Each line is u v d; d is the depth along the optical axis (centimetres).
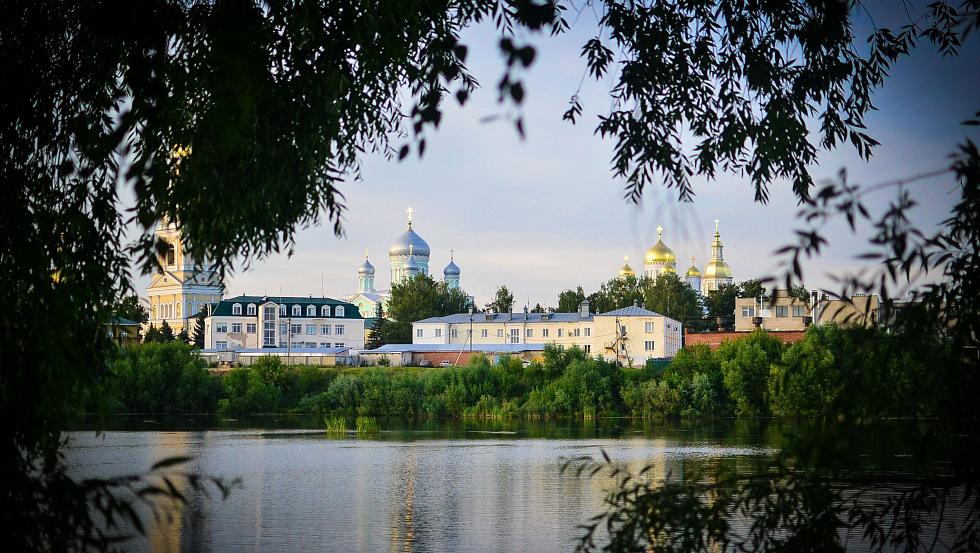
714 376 8625
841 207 855
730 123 1445
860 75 1461
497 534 2948
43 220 1187
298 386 9544
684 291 16112
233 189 1258
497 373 9300
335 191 1411
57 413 1153
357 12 1220
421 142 943
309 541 2836
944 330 1000
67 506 883
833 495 1081
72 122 1207
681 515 1070
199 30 1102
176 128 1204
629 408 8794
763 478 1088
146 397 8769
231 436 6638
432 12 1220
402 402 9031
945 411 1002
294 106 1277
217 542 2784
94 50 1177
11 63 1153
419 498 3709
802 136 1449
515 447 5859
